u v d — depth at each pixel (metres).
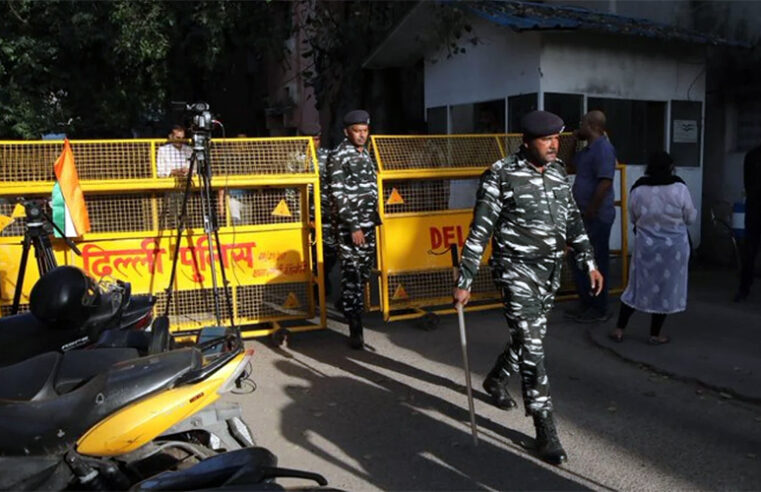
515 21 8.75
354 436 4.45
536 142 4.05
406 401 5.03
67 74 11.78
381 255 7.01
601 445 4.25
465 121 10.70
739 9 10.04
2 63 11.26
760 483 3.74
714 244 10.37
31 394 2.90
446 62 10.95
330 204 6.21
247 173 6.38
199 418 3.17
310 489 2.71
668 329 6.55
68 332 3.57
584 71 9.57
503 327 6.89
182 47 12.12
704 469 3.91
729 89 10.20
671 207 5.73
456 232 7.24
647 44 9.98
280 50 12.34
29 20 11.51
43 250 5.33
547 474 3.91
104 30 11.36
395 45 10.96
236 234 6.47
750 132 10.06
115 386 2.83
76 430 2.79
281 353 6.23
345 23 10.87
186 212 6.35
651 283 5.83
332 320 7.38
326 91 11.74
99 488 2.84
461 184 7.23
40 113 11.22
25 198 5.98
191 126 5.88
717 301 7.68
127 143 6.11
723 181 10.40
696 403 4.87
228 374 2.96
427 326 6.82
